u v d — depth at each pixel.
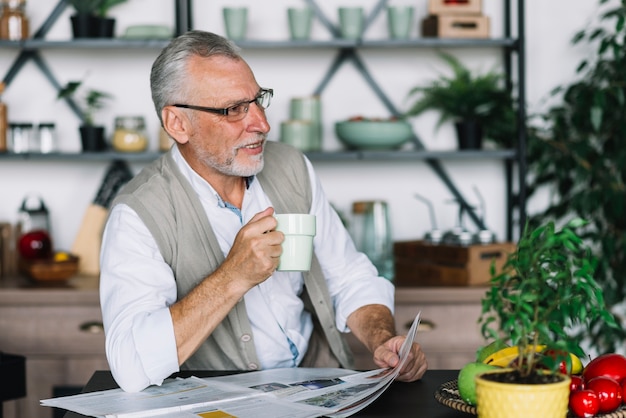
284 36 3.12
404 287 2.70
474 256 2.73
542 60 3.13
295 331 1.77
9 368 1.92
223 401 1.33
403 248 2.96
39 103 3.10
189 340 1.43
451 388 1.34
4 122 2.92
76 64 3.10
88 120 2.99
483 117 3.02
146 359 1.41
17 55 3.09
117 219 1.62
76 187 3.13
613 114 2.96
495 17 3.14
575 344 1.10
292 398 1.34
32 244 2.88
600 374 1.24
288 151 1.87
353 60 3.12
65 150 3.11
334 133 3.14
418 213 3.16
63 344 2.68
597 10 3.12
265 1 3.10
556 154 2.98
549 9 3.13
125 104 3.11
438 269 2.81
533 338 1.14
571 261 1.13
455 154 2.91
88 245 2.98
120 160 3.12
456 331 2.69
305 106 2.96
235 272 1.42
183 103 1.63
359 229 2.91
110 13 3.09
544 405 1.06
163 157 1.75
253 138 1.63
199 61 1.62
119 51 3.10
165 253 1.63
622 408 1.19
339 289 1.83
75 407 1.31
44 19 3.09
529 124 3.12
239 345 1.67
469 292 2.67
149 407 1.30
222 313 1.44
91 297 2.66
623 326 2.96
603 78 2.96
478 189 3.17
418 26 3.13
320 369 1.57
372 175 3.15
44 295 2.65
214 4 3.09
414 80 3.13
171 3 3.09
